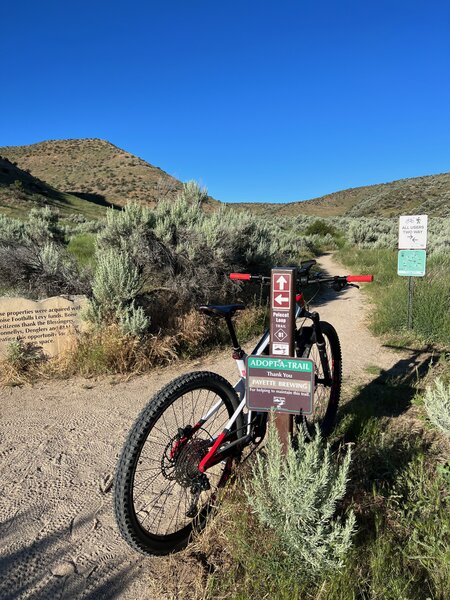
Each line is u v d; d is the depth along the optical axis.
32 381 5.39
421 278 8.99
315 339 3.52
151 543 2.43
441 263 10.98
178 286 7.65
